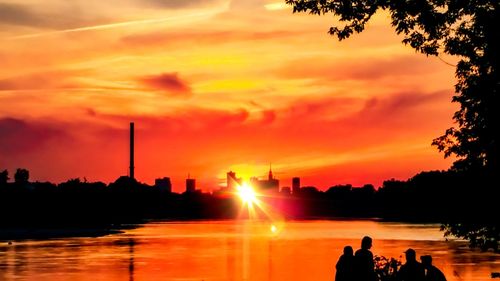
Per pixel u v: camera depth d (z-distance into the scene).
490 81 19.22
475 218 20.27
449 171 20.36
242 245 93.88
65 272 51.56
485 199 19.94
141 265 58.25
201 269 53.50
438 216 20.77
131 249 84.00
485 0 19.39
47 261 63.47
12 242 103.31
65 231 147.38
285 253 74.94
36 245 94.62
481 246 20.50
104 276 48.31
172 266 56.88
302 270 51.75
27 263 61.06
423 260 21.58
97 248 86.38
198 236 128.00
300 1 20.39
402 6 19.77
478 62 19.44
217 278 45.94
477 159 19.84
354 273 22.23
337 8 20.14
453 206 20.45
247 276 47.03
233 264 58.66
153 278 46.59
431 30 19.81
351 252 22.69
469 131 19.78
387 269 23.70
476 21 19.30
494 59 19.17
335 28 20.50
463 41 19.59
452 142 20.11
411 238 115.00
